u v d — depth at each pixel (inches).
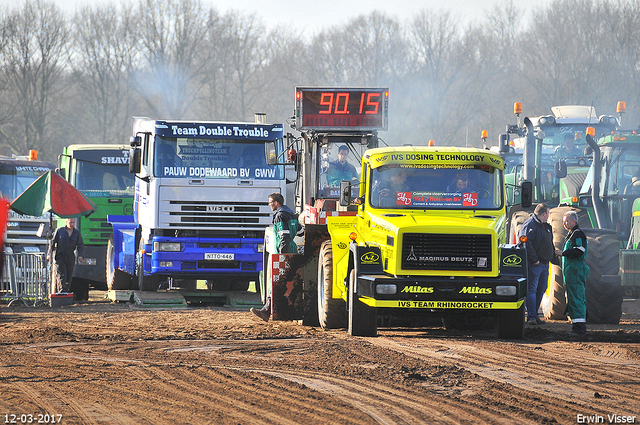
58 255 2773.1
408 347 1545.3
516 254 1647.4
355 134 2129.7
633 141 2170.3
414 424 932.0
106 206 3144.7
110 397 1084.5
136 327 1942.7
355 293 1689.2
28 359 1409.9
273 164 2341.3
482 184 1732.3
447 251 1620.3
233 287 3090.6
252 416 972.6
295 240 2076.8
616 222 2253.9
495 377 1233.4
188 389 1138.0
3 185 3344.0
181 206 2503.7
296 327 1925.4
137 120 2755.9
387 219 1674.5
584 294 1774.1
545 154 2970.0
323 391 1123.3
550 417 964.0
